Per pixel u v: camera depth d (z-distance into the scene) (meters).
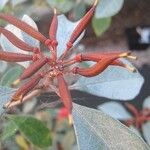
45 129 0.20
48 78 0.14
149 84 0.35
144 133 0.25
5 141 0.23
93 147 0.13
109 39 0.42
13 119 0.19
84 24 0.14
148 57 0.41
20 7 0.32
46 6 0.35
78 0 0.31
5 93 0.15
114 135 0.14
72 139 0.29
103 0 0.23
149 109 0.26
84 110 0.14
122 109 0.25
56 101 0.18
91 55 0.13
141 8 0.41
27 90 0.13
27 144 0.27
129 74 0.18
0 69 0.24
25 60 0.14
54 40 0.14
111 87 0.18
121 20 0.42
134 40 0.42
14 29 0.17
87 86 0.18
